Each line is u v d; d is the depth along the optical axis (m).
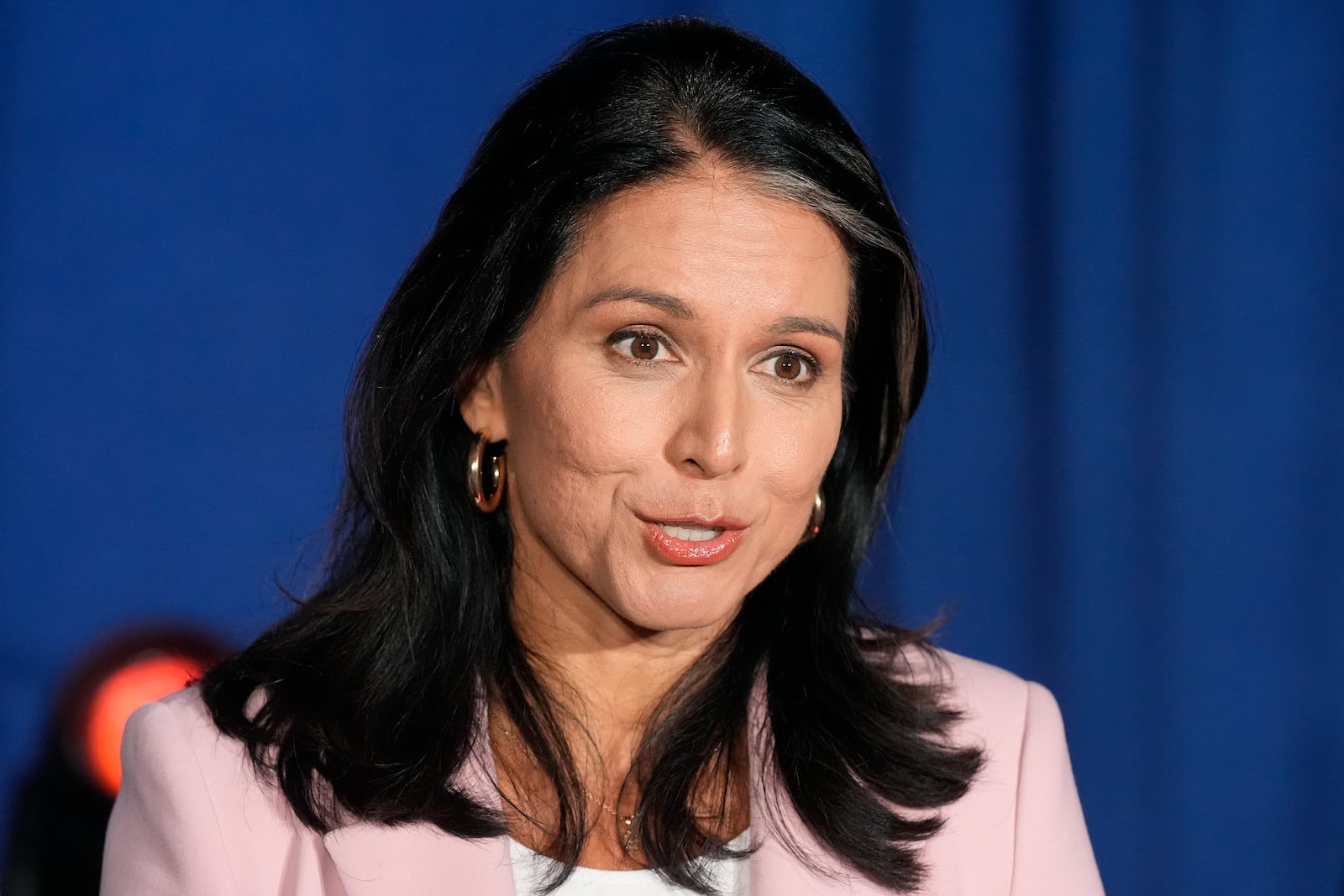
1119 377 9.95
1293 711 9.91
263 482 9.80
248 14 9.69
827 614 6.01
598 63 5.19
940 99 10.01
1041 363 10.01
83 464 9.57
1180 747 9.98
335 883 5.44
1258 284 9.84
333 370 9.88
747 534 5.12
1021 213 10.00
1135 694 10.00
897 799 5.78
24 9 9.41
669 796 5.64
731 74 5.09
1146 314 9.91
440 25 9.92
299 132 9.79
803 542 5.98
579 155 4.98
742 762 5.90
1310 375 9.83
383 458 5.67
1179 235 9.88
